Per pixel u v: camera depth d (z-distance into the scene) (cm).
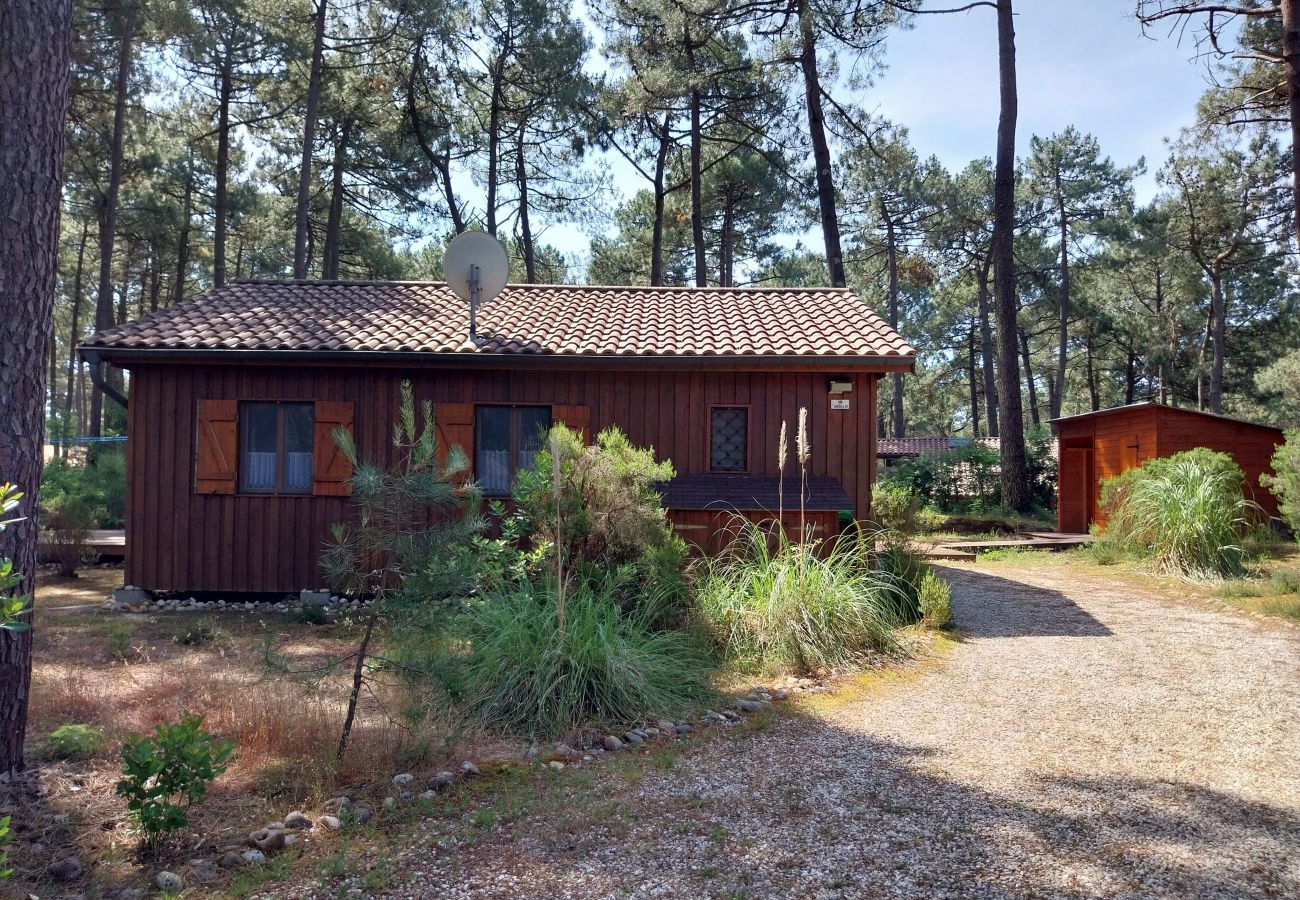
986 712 577
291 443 1053
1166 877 342
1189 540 1140
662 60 2203
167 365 1033
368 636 488
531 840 385
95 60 2084
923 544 1360
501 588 654
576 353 1013
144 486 1036
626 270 3416
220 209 2603
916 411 5516
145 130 2408
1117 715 566
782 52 2017
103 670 688
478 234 1078
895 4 1831
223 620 927
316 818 407
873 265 3962
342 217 3044
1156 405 1584
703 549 943
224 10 2331
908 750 501
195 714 540
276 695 564
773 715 574
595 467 705
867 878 345
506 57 2669
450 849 377
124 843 385
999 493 2277
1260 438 1557
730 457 1056
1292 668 681
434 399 1049
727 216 3092
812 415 1043
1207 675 664
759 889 337
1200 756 485
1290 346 3384
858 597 754
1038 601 1001
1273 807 411
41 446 455
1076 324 4088
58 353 4966
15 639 445
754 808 418
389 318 1132
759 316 1180
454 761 486
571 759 495
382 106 2592
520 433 1062
